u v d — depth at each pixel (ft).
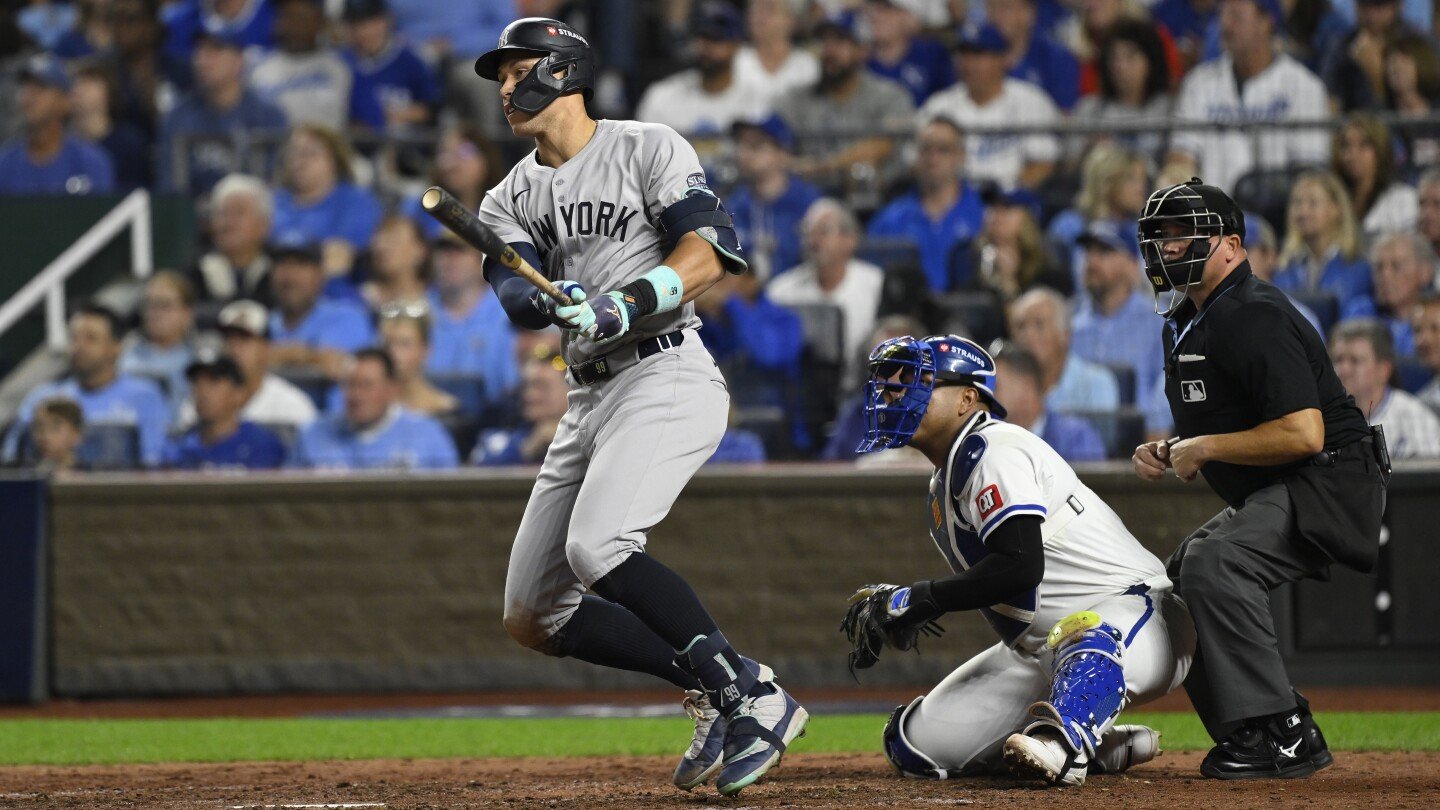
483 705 98.43
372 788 55.88
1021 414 105.29
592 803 49.70
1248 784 52.01
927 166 123.85
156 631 105.50
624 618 53.16
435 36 157.48
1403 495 97.09
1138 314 112.27
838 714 88.84
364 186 140.77
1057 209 127.03
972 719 53.93
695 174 49.24
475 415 120.67
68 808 51.03
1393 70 126.62
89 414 121.60
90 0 163.12
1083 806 46.91
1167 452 56.03
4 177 149.07
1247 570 53.11
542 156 51.08
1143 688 52.80
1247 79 126.72
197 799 53.06
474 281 125.18
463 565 104.88
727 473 103.91
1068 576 52.60
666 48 164.35
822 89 137.08
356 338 128.06
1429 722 78.38
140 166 152.05
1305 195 112.98
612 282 49.83
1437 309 107.34
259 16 159.94
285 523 105.81
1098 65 133.69
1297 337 53.42
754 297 118.01
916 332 112.98
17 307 135.33
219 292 135.23
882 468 103.76
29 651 102.99
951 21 150.61
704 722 51.90
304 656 105.09
